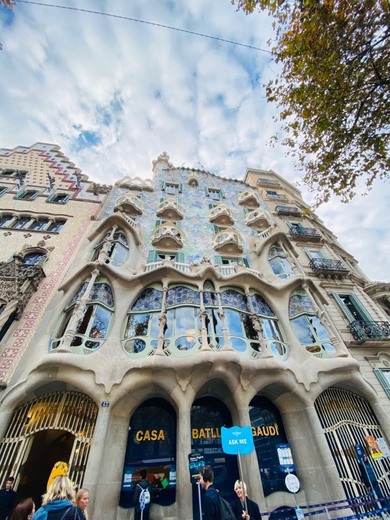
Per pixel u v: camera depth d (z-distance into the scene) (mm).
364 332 12203
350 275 15594
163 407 9625
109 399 8312
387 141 7957
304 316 12055
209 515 3670
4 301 10641
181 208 19281
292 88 8711
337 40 7527
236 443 5578
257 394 10367
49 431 11438
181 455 7719
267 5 7910
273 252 15445
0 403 7984
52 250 13734
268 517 7898
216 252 16031
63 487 3547
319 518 7875
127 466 8242
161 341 9438
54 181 19375
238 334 10516
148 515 7438
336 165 8969
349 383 10305
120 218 14305
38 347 9156
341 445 9219
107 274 11445
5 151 21594
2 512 5902
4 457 7434
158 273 11750
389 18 6938
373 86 7715
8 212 15562
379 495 8039
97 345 9602
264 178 26969
